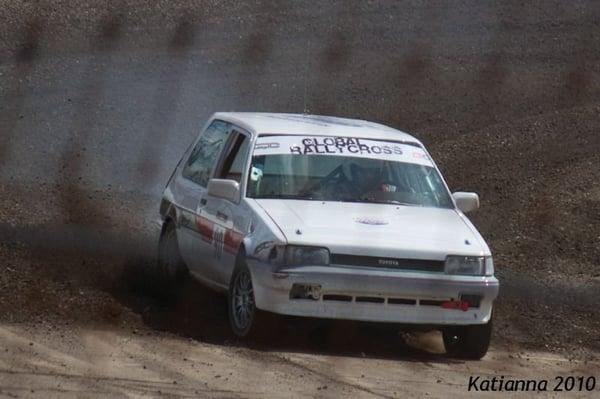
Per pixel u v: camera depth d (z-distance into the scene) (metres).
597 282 36.41
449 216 29.02
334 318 26.23
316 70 68.56
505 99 63.44
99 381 22.64
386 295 26.31
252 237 27.05
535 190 46.59
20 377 22.50
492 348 29.20
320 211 27.94
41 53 69.25
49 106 60.91
